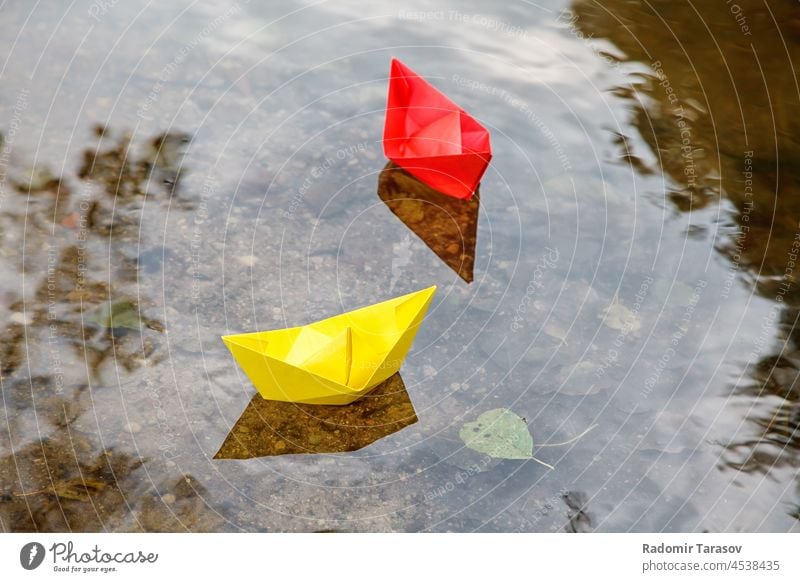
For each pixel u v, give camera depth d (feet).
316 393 6.54
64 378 6.88
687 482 6.52
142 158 8.89
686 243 8.48
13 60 9.76
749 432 6.87
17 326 7.22
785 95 10.14
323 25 10.80
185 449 6.49
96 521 6.02
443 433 6.76
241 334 6.84
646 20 11.18
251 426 6.70
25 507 6.05
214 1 10.99
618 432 6.85
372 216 8.56
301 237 8.29
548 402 7.06
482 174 8.60
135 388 6.88
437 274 8.05
